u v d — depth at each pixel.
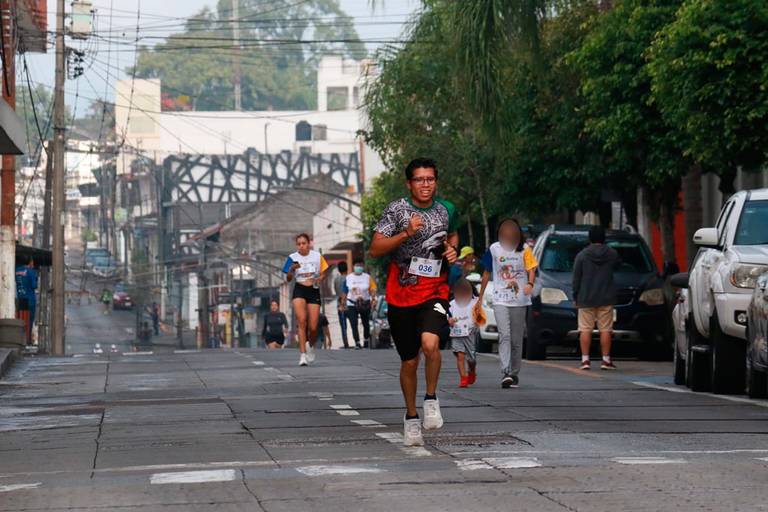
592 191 76.31
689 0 53.28
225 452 23.77
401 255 24.53
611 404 32.88
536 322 53.66
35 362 60.41
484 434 25.91
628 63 61.44
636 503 17.00
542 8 59.25
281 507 17.25
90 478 20.55
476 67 58.91
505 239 38.84
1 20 56.28
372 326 105.00
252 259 196.88
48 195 121.69
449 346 75.62
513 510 16.66
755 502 17.02
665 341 53.78
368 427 27.81
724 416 29.67
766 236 36.44
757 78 50.56
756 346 32.41
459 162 85.94
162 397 37.44
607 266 47.44
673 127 58.72
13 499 18.34
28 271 79.38
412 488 18.55
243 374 46.66
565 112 72.38
